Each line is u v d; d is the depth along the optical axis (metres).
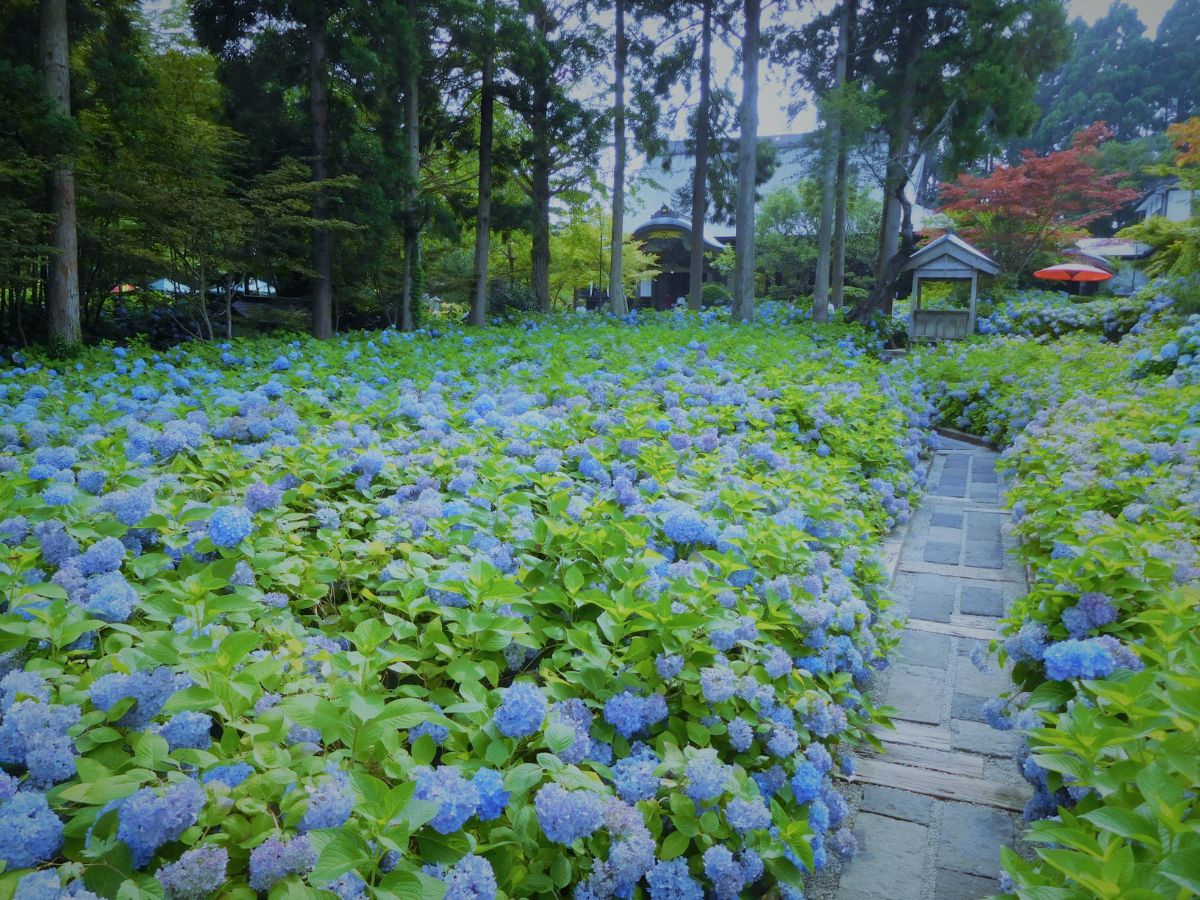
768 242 31.53
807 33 21.64
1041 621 2.95
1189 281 11.46
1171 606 2.43
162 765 1.58
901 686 3.80
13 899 1.18
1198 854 1.29
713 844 1.93
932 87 20.28
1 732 1.56
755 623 2.50
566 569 2.67
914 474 6.67
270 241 15.38
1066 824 1.76
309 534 3.21
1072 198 25.94
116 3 13.13
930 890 2.52
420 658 2.12
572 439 4.63
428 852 1.53
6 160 11.00
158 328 16.17
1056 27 19.22
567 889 1.77
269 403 5.06
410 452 4.29
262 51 14.79
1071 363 10.46
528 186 24.11
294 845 1.37
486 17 16.73
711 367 8.26
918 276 17.61
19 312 12.96
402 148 16.27
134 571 2.51
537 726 1.84
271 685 1.93
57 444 4.36
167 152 13.27
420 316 17.62
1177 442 5.15
